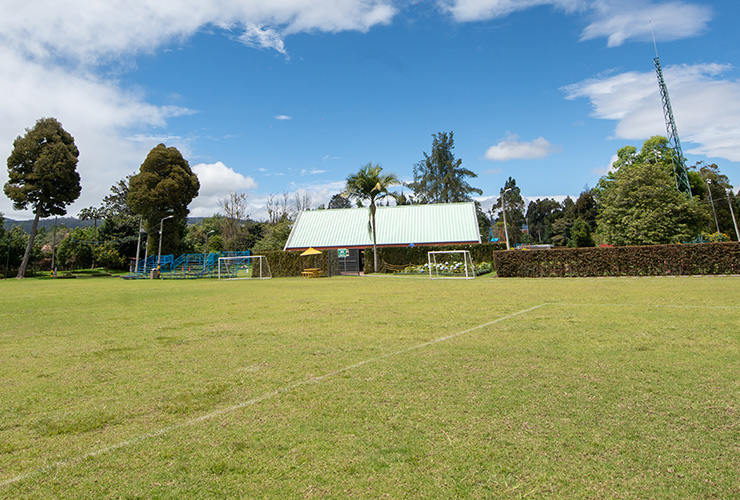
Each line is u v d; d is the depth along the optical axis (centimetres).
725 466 239
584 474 234
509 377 414
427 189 6131
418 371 446
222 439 293
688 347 514
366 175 3000
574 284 1572
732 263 1756
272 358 523
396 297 1278
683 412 316
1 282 3166
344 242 3559
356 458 260
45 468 259
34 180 3831
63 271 4728
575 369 435
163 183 4519
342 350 557
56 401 381
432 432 294
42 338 705
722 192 5488
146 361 526
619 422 301
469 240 3316
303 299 1302
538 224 9838
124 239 4966
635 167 3512
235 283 2517
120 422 329
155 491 229
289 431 303
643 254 1909
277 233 5319
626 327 655
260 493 224
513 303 1021
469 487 224
